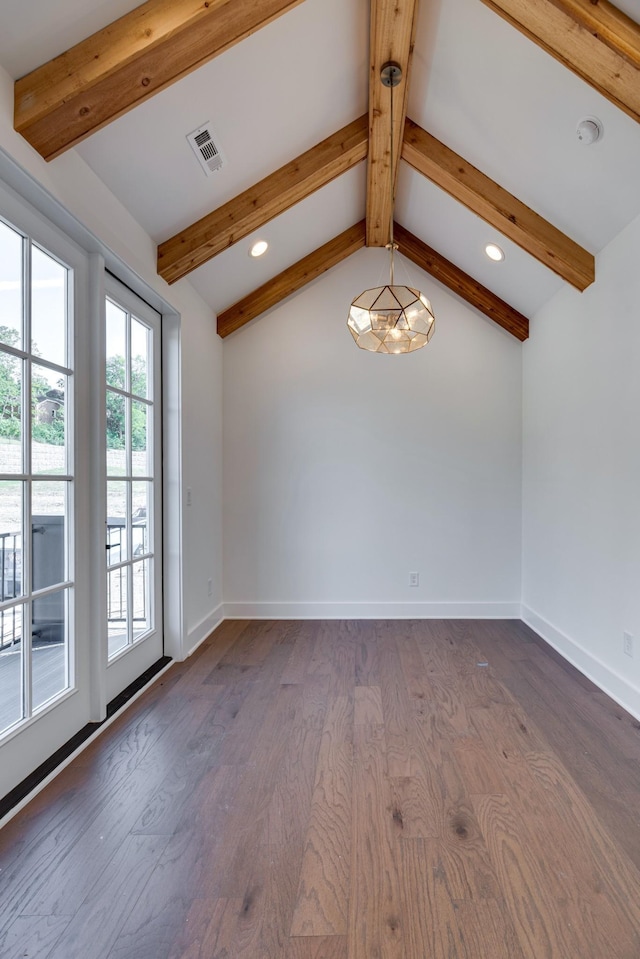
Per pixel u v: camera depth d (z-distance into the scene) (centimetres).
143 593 294
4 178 175
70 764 203
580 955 122
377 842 159
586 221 274
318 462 415
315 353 416
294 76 234
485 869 148
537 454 381
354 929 129
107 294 249
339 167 299
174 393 317
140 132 210
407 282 418
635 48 181
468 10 213
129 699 256
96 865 150
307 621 406
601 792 185
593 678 288
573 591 317
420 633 374
